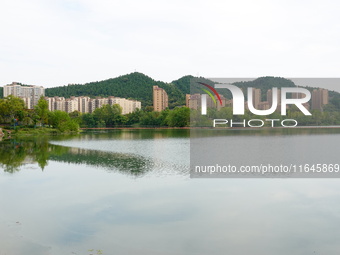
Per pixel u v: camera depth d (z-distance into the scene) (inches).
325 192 834.2
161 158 1450.5
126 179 983.0
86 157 1510.8
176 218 634.2
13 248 497.4
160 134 3681.1
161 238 538.3
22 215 653.3
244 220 625.0
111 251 489.7
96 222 612.1
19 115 4527.6
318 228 586.9
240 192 828.6
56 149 1920.5
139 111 7445.9
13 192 838.5
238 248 503.8
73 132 4286.4
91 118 7012.8
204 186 891.4
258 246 511.2
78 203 734.5
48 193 824.9
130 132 4298.7
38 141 2605.8
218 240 533.0
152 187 880.3
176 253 486.0
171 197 780.6
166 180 965.2
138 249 497.0
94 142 2461.9
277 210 685.9
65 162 1354.6
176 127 5856.3
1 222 612.7
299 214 663.1
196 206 712.4
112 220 624.1
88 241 525.7
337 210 687.1
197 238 539.8
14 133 3727.9
